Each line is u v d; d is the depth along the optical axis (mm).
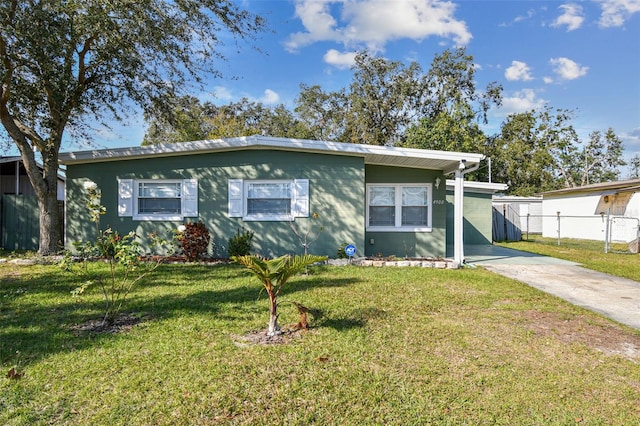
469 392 3010
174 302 5504
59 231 10703
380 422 2590
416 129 26906
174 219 10023
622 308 5586
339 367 3395
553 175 33531
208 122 31469
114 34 8469
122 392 2916
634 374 3365
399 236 10812
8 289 6363
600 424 2611
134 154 9977
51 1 7691
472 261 10352
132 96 10523
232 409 2711
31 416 2594
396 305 5477
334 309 5211
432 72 28469
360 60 28250
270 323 4168
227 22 9844
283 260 4266
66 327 4406
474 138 26922
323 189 9727
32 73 9008
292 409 2727
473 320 4840
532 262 10273
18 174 16203
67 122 10992
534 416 2691
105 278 7332
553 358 3693
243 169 9875
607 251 13000
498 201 22891
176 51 9906
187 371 3268
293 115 33438
